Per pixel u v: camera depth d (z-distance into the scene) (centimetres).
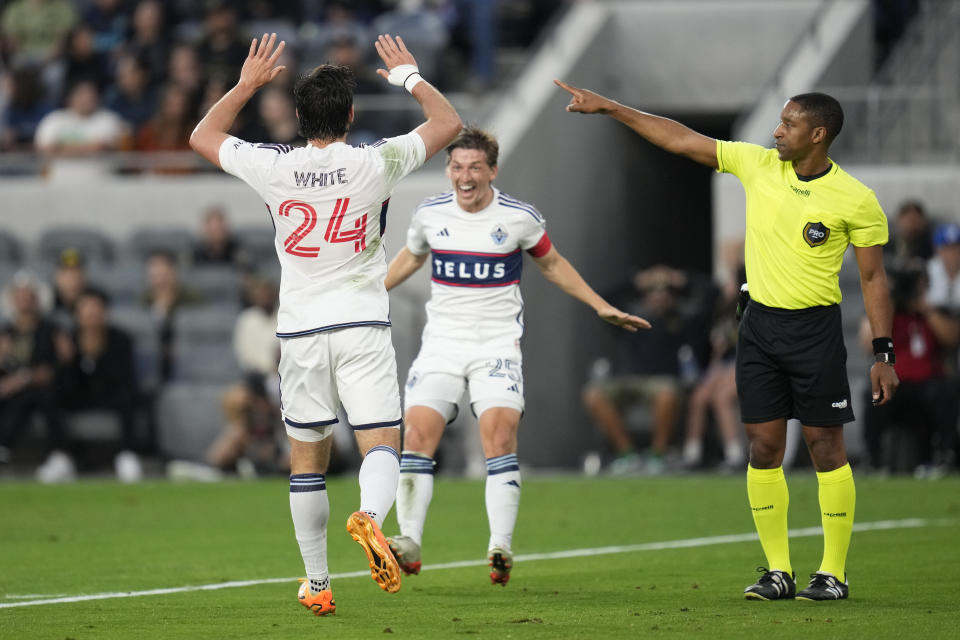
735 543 3125
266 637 1873
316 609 2084
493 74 6862
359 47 6562
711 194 7669
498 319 2564
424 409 2519
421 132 2042
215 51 6397
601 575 2589
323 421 2028
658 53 6819
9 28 7094
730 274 5150
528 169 5934
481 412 2512
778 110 5903
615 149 6744
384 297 2034
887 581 2422
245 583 2519
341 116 2006
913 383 4666
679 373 5362
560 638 1833
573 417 6266
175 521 3666
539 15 7375
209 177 6250
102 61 6819
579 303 6359
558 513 3794
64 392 5166
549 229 6094
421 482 2469
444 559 2894
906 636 1830
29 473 5309
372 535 1889
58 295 5569
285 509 3950
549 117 6131
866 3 6481
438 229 2569
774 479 2228
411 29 6819
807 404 2186
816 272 2159
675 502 4053
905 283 4681
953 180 5741
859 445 4994
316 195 1983
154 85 6650
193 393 5269
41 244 6059
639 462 5272
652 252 7119
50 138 6366
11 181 6366
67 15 7100
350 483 4738
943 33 6406
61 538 3300
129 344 5219
